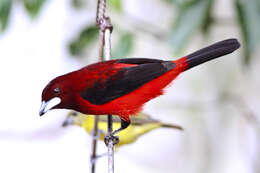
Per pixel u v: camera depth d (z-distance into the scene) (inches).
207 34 391.2
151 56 502.6
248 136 501.7
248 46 318.0
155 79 256.2
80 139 525.0
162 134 560.1
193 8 320.8
